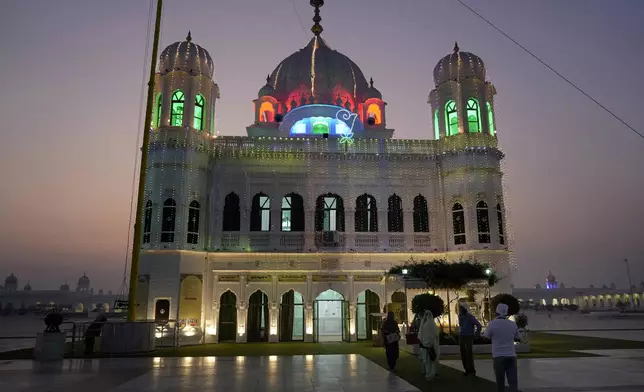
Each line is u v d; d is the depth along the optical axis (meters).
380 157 29.36
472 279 21.55
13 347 24.25
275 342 26.22
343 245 28.02
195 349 22.56
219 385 12.58
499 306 9.80
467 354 14.32
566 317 62.84
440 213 28.92
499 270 27.16
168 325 24.88
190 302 26.25
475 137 28.81
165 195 26.64
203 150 28.09
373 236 28.36
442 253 28.16
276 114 35.72
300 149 29.22
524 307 99.31
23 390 12.08
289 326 27.14
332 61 37.03
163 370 15.43
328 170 29.08
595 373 14.15
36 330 40.75
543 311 89.81
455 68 30.16
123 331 20.17
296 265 27.48
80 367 16.27
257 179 28.66
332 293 29.22
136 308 25.39
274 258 27.48
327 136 30.67
